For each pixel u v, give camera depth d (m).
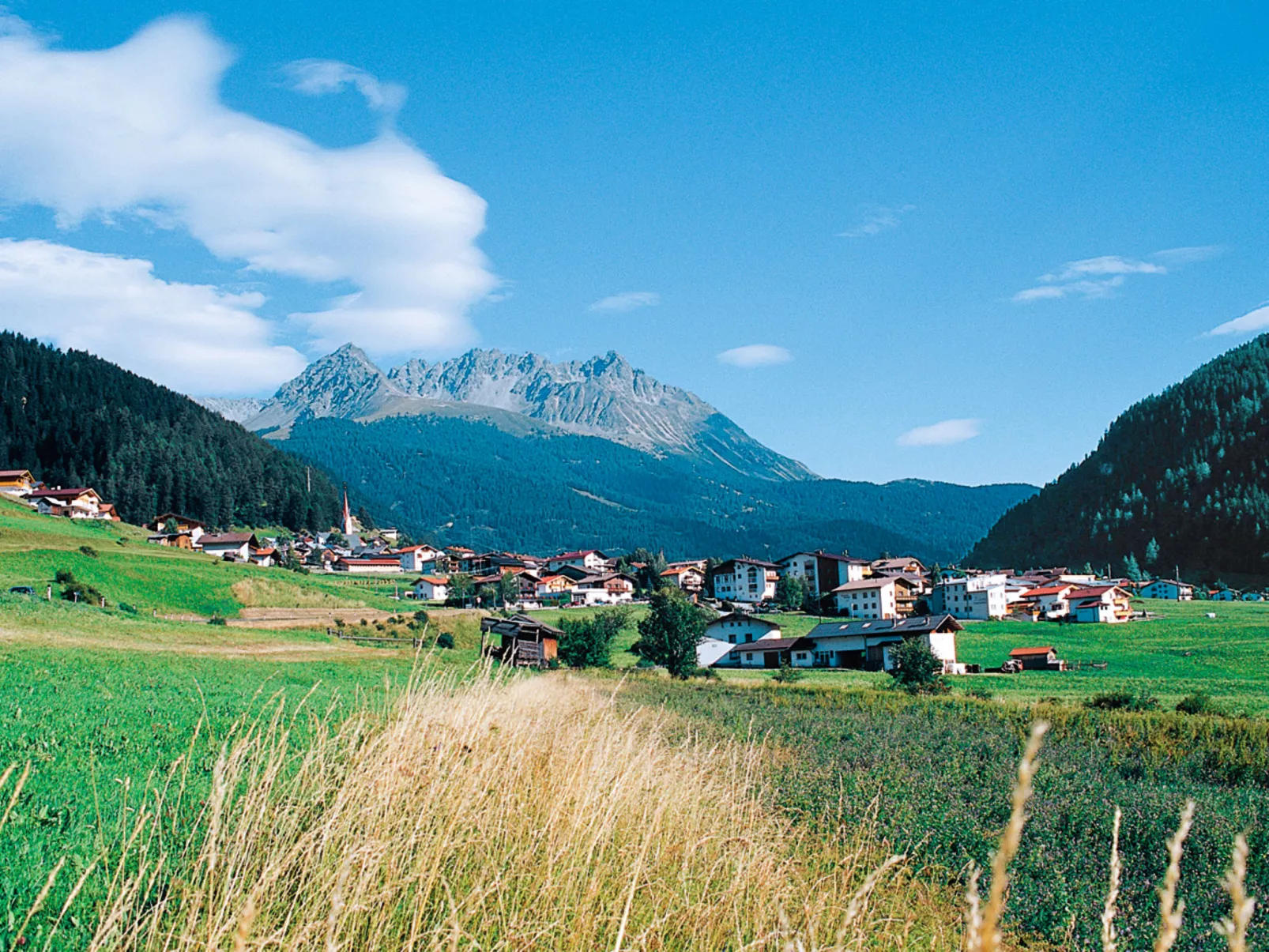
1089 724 29.38
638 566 182.88
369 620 82.69
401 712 8.50
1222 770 21.67
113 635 43.66
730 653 98.81
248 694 18.91
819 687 50.34
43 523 106.75
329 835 6.04
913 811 14.62
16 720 13.10
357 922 5.39
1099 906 11.05
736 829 8.74
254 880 5.54
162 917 5.46
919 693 50.91
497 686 10.43
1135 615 132.88
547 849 6.75
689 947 6.43
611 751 8.55
